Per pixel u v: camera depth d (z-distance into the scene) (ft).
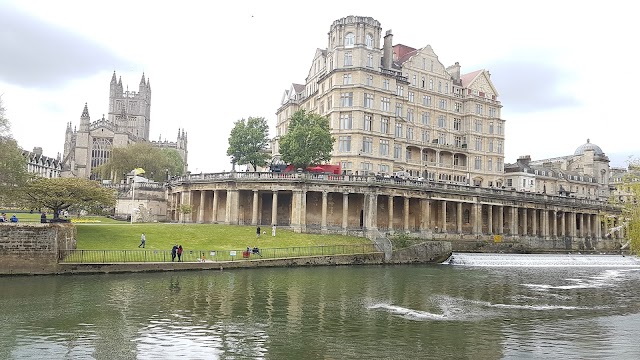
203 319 89.81
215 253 170.30
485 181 356.18
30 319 87.15
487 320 96.73
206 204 269.03
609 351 75.05
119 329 81.46
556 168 455.63
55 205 176.65
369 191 238.07
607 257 265.13
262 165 295.89
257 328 84.64
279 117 390.63
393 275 165.58
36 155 511.81
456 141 354.13
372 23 291.99
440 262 221.05
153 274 143.64
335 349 73.51
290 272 161.48
